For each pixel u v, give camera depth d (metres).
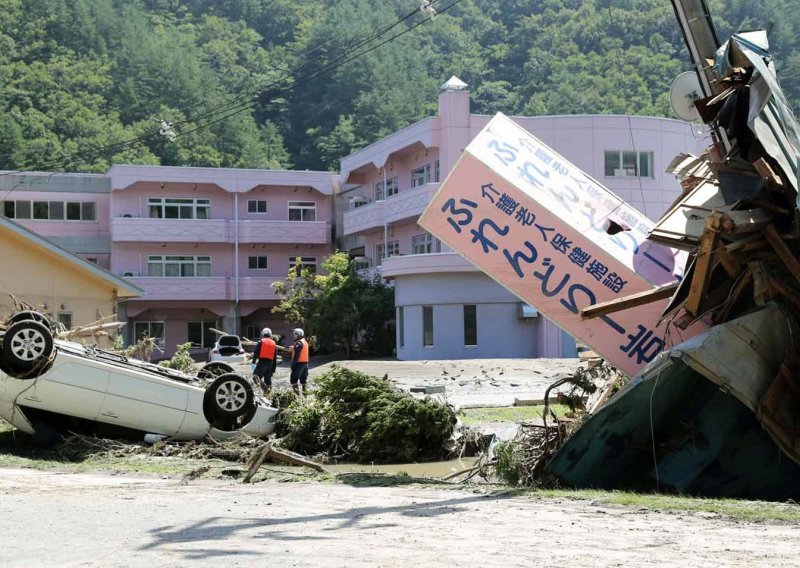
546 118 48.09
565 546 7.05
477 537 7.47
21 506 9.37
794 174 11.00
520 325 47.44
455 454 16.50
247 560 6.50
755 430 11.64
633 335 13.72
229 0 133.50
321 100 108.75
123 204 61.59
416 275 48.94
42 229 61.00
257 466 12.62
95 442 15.82
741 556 6.64
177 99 99.06
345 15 116.00
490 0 119.88
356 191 62.56
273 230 63.03
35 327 15.45
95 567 6.29
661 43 58.38
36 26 100.00
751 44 11.88
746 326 11.20
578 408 14.40
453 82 50.28
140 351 20.41
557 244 14.07
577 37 87.44
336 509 9.20
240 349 45.62
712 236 11.31
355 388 16.66
